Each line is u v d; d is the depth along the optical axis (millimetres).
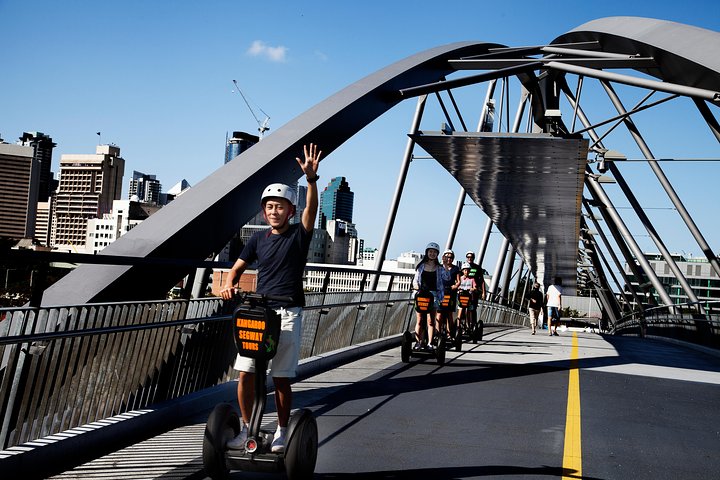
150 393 6133
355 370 10094
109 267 7129
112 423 5309
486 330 22312
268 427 6012
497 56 21062
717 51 14156
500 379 9562
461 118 22688
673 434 6449
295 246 4348
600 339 20938
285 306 4320
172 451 5176
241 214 9156
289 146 10484
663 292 35875
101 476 4469
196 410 6613
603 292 80000
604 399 8242
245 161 9812
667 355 15461
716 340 18469
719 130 19922
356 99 13430
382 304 14188
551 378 9867
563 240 42656
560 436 6121
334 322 11273
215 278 7324
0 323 4488
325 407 7066
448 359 11789
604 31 18938
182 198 8633
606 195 40812
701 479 4980
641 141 31531
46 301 6852
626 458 5465
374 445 5543
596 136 37438
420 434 5988
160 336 6184
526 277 74125
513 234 42656
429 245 11094
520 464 5125
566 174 23500
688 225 29766
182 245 7895
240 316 4051
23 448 4469
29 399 4746
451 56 19750
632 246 39125
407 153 26141
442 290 11430
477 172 25344
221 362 7406
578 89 22391
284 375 4312
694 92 14305
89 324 5234
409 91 15656
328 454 5207
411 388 8516
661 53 15883
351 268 11984
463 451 5449
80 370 5211
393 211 25781
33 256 4312
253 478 4629
